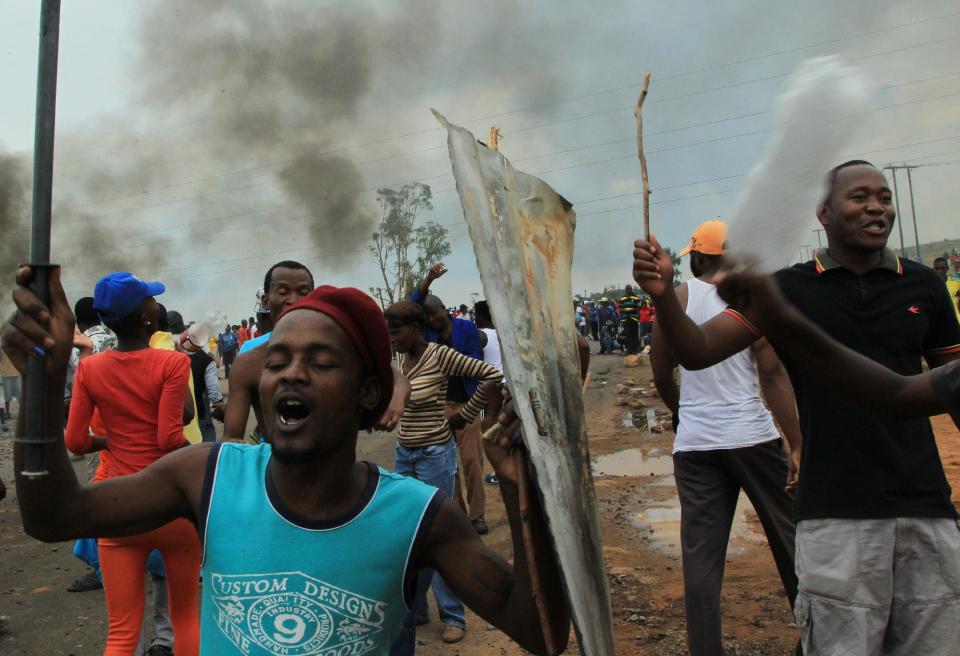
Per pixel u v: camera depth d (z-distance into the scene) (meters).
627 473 8.27
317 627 1.50
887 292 2.52
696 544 3.34
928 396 1.70
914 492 2.42
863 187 2.51
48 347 1.40
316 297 1.57
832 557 2.46
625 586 4.76
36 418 1.44
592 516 1.49
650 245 2.17
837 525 2.45
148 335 3.54
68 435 3.43
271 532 1.53
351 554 1.52
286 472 1.55
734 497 3.46
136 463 3.43
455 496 4.59
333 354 1.52
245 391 3.14
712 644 3.26
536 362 1.36
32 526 1.51
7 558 5.98
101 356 3.44
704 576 3.30
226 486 1.59
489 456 1.43
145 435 3.42
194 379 6.12
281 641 1.50
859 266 2.56
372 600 1.53
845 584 2.43
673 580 4.84
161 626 3.86
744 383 3.36
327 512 1.55
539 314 1.45
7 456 10.88
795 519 2.59
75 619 4.70
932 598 2.41
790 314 1.65
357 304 1.57
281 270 3.52
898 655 2.48
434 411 4.46
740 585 4.68
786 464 3.36
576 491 1.41
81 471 8.73
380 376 1.63
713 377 3.36
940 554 2.42
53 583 5.37
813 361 1.73
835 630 2.46
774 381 3.36
